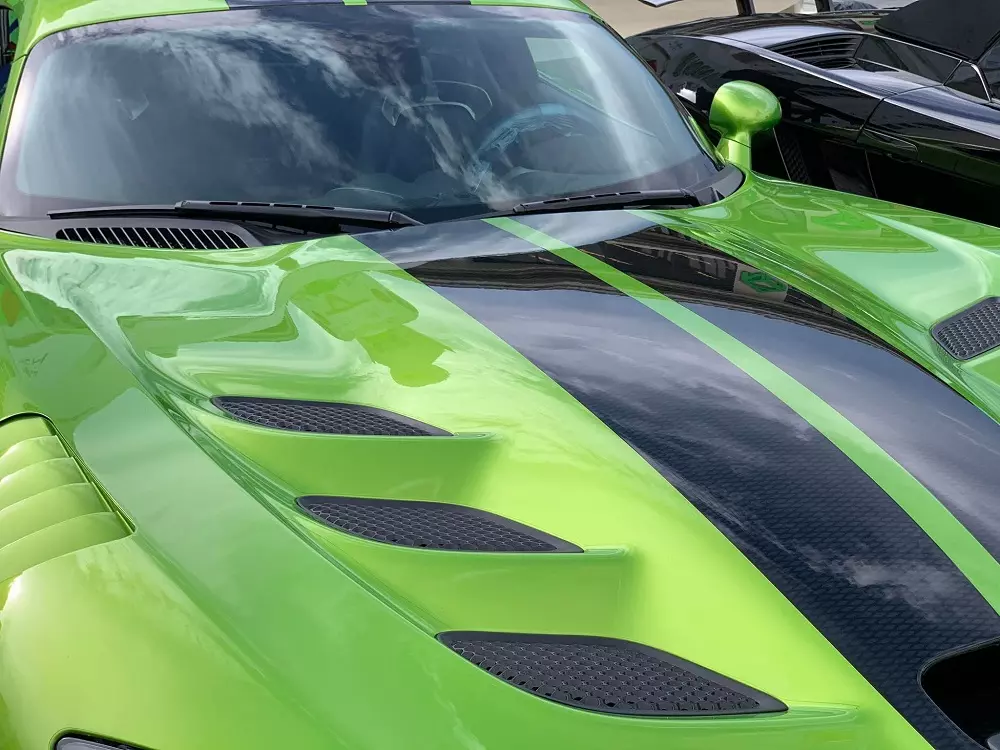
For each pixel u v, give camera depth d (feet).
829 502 5.21
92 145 8.55
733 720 4.21
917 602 4.72
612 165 9.27
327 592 4.32
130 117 8.68
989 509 5.32
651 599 4.76
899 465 5.52
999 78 16.17
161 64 9.00
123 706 3.87
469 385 5.94
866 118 15.97
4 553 4.66
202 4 9.65
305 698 3.84
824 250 8.25
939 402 6.21
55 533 4.67
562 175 9.03
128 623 4.15
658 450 5.47
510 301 6.77
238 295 6.87
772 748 4.08
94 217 8.06
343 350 6.29
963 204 15.21
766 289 7.27
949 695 4.46
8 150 8.74
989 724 4.36
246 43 9.25
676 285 7.15
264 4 9.73
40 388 5.89
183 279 7.07
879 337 6.87
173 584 4.31
